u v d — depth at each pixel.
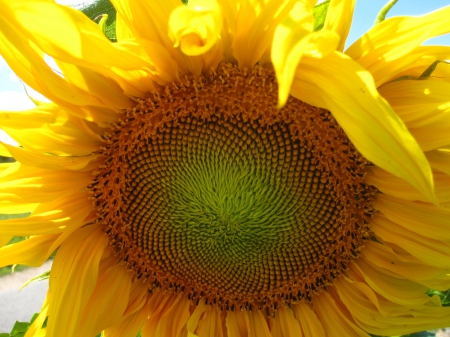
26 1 0.13
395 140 0.12
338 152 0.19
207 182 0.20
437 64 0.16
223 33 0.17
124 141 0.19
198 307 0.22
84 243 0.20
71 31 0.14
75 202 0.20
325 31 0.12
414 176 0.12
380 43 0.16
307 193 0.20
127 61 0.16
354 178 0.19
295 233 0.21
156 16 0.16
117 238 0.21
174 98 0.18
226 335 0.23
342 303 0.22
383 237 0.20
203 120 0.19
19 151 0.17
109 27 0.20
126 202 0.21
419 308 0.20
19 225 0.18
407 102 0.16
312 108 0.18
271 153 0.19
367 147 0.12
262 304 0.23
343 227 0.20
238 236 0.21
